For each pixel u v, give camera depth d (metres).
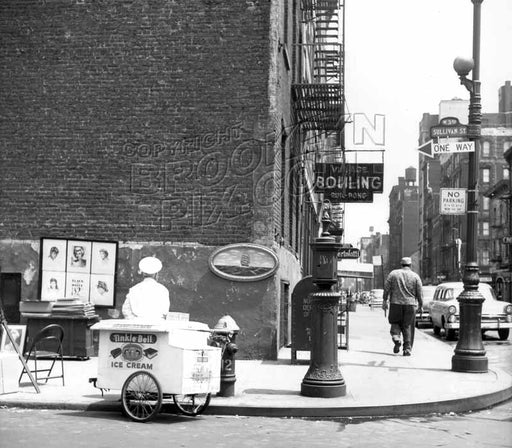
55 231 14.57
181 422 8.24
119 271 14.28
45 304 13.27
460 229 86.75
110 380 8.46
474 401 9.63
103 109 14.60
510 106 91.25
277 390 9.98
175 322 8.58
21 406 8.97
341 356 14.66
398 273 15.38
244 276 13.82
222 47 14.34
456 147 12.76
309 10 21.36
